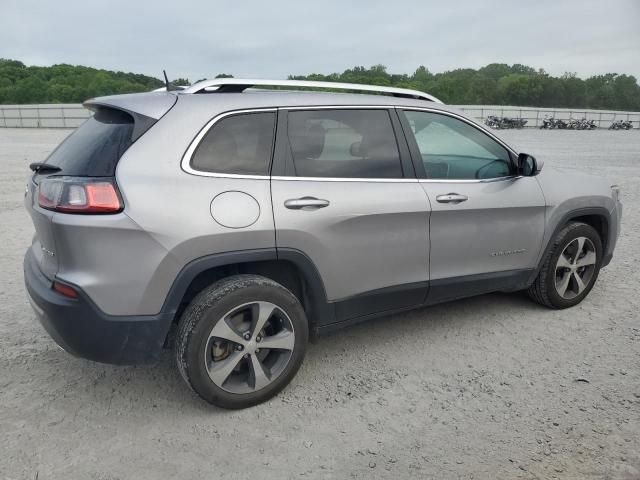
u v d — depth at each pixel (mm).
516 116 49125
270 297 2877
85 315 2566
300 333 3031
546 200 3973
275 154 2949
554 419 2834
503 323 4086
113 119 2859
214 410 2957
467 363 3477
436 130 3586
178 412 2939
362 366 3449
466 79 111938
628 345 3701
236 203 2758
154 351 2746
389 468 2469
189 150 2725
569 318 4172
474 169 3736
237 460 2533
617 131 44875
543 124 47312
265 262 3059
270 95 3057
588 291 4445
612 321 4105
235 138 2863
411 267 3416
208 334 2732
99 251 2525
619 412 2889
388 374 3344
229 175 2795
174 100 2828
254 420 2859
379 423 2824
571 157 18469
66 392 3141
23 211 8461
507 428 2764
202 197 2689
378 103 3375
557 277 4266
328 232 3016
